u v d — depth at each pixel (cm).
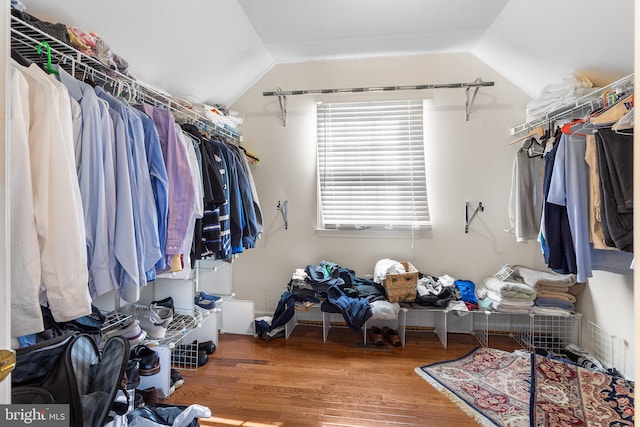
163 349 175
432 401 173
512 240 259
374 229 272
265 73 277
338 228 275
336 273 253
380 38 232
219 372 203
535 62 213
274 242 284
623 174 145
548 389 180
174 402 173
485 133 258
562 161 173
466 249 264
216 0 173
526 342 241
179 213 139
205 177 165
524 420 155
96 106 102
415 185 263
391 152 265
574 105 188
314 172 278
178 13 162
